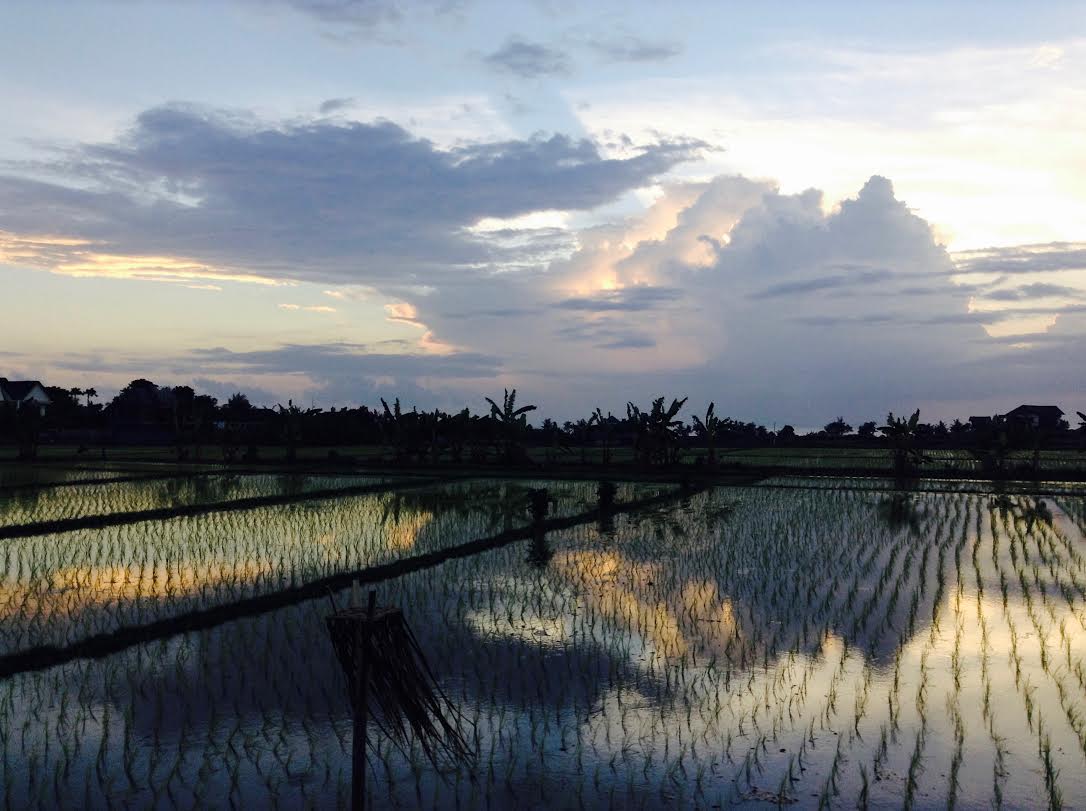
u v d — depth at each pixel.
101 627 15.84
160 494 37.84
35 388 92.75
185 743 10.72
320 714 11.62
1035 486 43.16
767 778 9.88
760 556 23.36
